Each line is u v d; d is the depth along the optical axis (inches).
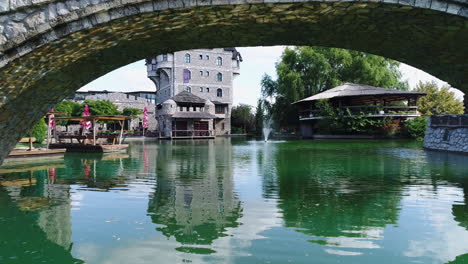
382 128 1132.5
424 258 166.1
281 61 1567.4
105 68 265.7
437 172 408.8
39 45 180.7
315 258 164.9
